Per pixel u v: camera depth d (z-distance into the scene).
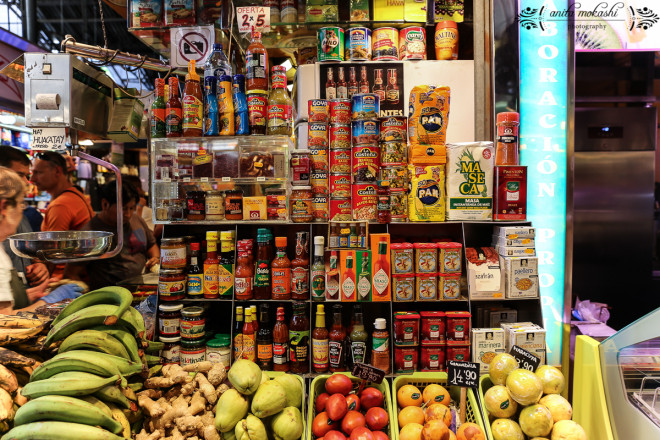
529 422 1.85
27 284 2.82
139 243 3.74
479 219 2.46
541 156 2.73
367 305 2.60
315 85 2.99
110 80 2.23
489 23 2.83
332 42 2.93
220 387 1.95
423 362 2.35
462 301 2.47
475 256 2.43
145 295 2.77
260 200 2.40
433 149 2.43
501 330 2.32
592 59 3.62
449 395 2.15
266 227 2.60
